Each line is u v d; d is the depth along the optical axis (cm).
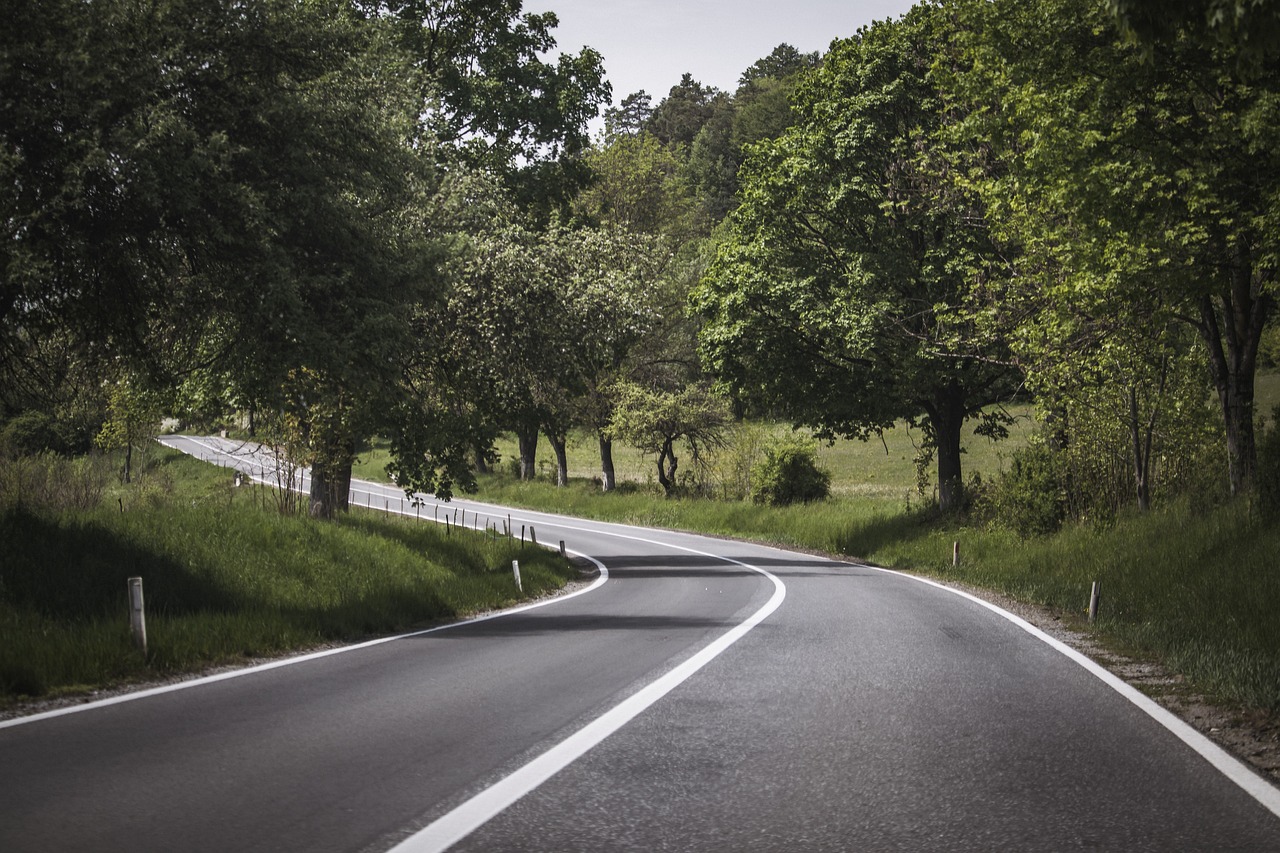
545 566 2594
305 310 1489
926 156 2714
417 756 626
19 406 1716
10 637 988
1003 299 2594
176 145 1300
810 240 3378
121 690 884
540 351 2562
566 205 3647
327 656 1117
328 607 1481
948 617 1507
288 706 795
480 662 1050
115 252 1341
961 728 718
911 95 2995
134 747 648
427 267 1681
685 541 3956
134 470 5750
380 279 1599
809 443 4600
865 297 3017
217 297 1514
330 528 1988
